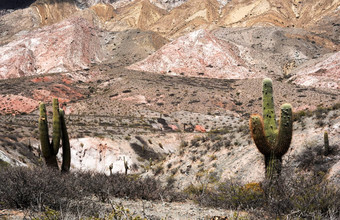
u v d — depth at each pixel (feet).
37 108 315.37
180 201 32.99
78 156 144.46
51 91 357.41
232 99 360.89
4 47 597.11
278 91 361.71
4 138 122.21
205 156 78.28
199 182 65.00
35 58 577.43
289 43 634.84
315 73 419.33
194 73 497.46
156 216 22.20
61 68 541.34
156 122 268.41
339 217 18.98
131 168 143.23
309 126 64.59
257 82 408.26
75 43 609.42
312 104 312.50
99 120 248.11
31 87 362.94
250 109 337.11
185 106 330.95
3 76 516.32
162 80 424.87
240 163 64.90
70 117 252.01
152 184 35.53
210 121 287.48
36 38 618.85
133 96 357.82
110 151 149.38
